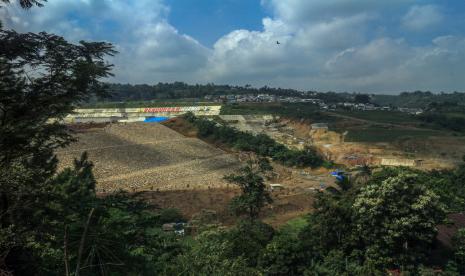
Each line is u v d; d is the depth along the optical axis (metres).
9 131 13.52
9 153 14.36
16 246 14.77
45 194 15.25
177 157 112.00
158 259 21.06
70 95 14.71
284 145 134.25
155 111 194.88
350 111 196.88
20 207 14.48
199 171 101.38
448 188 60.53
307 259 35.75
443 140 129.75
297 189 88.88
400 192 36.91
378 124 156.75
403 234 35.59
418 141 130.50
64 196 16.53
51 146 15.73
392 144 130.38
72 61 14.66
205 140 138.75
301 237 40.41
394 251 36.31
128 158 99.94
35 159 15.76
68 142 16.16
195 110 191.38
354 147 130.38
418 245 37.19
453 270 37.03
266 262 33.06
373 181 44.28
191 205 70.44
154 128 135.38
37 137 14.61
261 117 174.62
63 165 81.62
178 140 128.88
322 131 150.25
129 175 88.81
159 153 110.69
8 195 14.38
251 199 50.59
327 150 130.75
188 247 23.97
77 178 20.22
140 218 17.92
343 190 47.97
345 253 38.41
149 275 18.55
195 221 55.66
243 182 52.09
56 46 14.27
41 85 14.26
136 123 136.75
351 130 147.88
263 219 63.38
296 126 164.25
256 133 149.12
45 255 17.78
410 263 35.94
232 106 195.25
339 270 35.53
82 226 15.66
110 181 81.50
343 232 39.00
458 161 111.00
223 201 74.31
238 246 33.69
